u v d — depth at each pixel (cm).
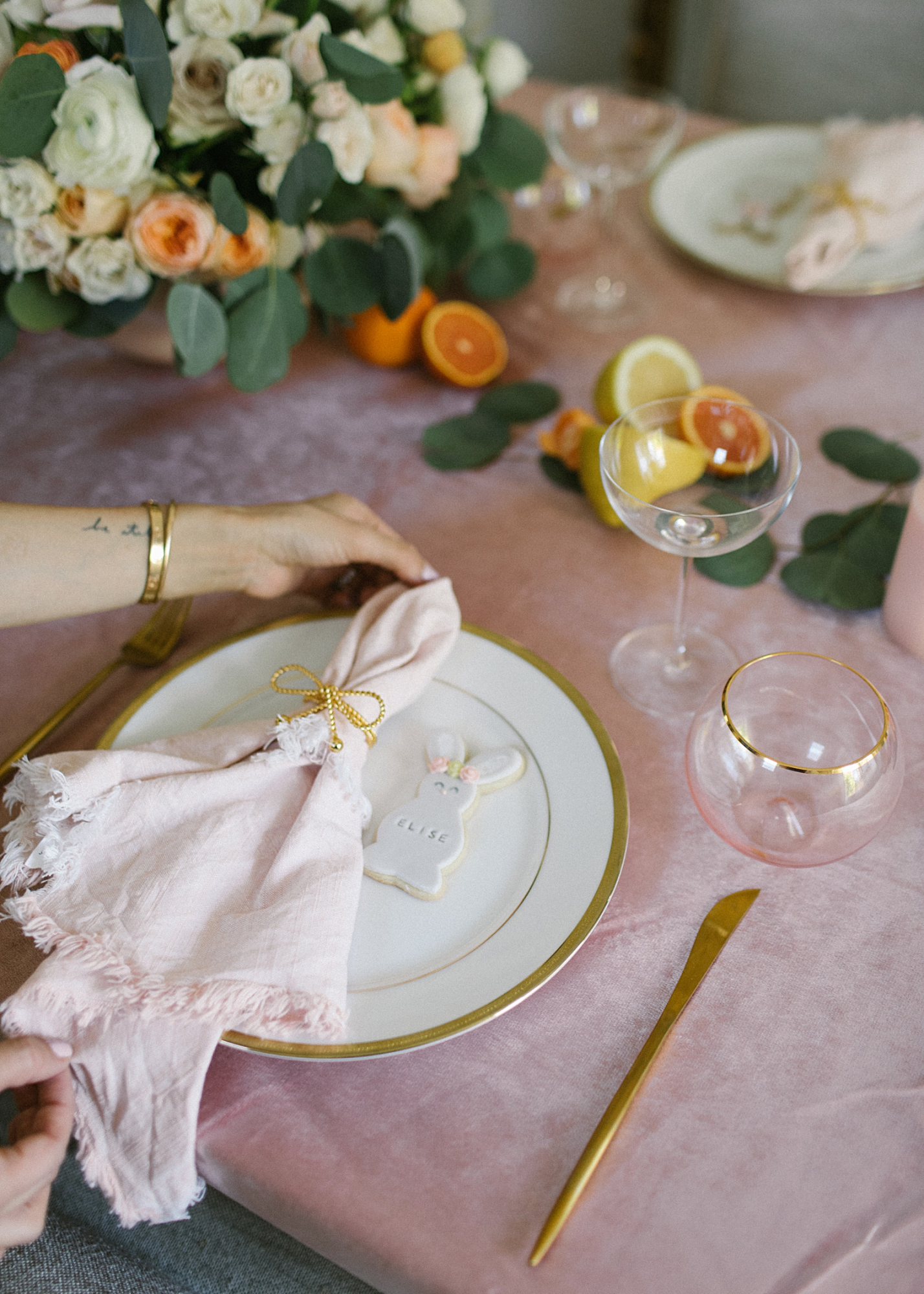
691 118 140
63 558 83
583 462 93
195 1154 66
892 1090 67
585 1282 61
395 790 78
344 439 105
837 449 99
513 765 77
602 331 114
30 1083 67
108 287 93
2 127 84
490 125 110
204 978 65
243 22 88
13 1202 64
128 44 84
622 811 75
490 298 115
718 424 83
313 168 91
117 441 106
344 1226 63
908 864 75
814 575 90
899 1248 62
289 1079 68
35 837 71
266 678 83
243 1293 77
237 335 97
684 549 78
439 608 83
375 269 102
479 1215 63
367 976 69
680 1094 67
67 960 66
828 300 116
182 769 74
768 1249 62
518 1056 68
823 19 183
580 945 69
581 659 87
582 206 131
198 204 91
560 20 237
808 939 72
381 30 100
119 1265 81
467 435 103
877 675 85
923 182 109
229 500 100
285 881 70
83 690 85
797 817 68
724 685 71
